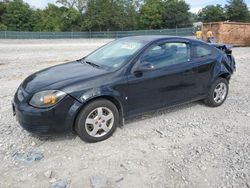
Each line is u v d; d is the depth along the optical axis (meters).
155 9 68.81
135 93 4.54
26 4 70.62
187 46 5.27
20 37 49.19
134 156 3.90
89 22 64.12
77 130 4.14
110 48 5.34
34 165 3.65
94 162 3.74
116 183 3.29
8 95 6.90
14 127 4.78
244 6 71.75
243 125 4.98
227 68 5.91
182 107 5.84
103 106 4.24
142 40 5.01
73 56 15.94
